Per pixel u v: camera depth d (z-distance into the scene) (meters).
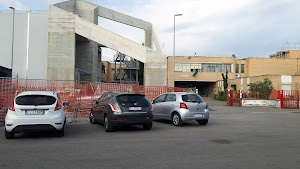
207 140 9.12
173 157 6.73
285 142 8.85
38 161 6.26
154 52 31.88
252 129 11.99
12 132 8.92
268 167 5.93
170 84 61.25
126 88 18.42
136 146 8.04
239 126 13.08
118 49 32.00
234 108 26.50
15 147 7.79
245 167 5.91
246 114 20.39
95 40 32.19
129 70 55.06
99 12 40.69
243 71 63.28
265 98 31.88
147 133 10.62
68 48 32.28
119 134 10.32
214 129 11.92
